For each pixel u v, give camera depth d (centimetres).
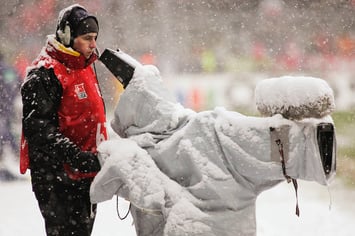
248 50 6481
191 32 6419
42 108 1078
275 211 2044
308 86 909
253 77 5772
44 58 1112
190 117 1016
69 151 1054
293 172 910
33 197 2261
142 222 1017
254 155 921
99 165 1035
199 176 945
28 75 1101
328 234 1772
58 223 1134
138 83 1033
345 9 6381
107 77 4831
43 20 4888
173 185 960
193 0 6481
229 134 939
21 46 4766
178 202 945
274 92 931
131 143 1005
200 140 961
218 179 935
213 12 6569
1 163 2616
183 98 4878
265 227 1850
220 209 934
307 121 909
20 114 2822
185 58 6234
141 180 963
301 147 902
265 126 920
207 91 5075
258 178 930
